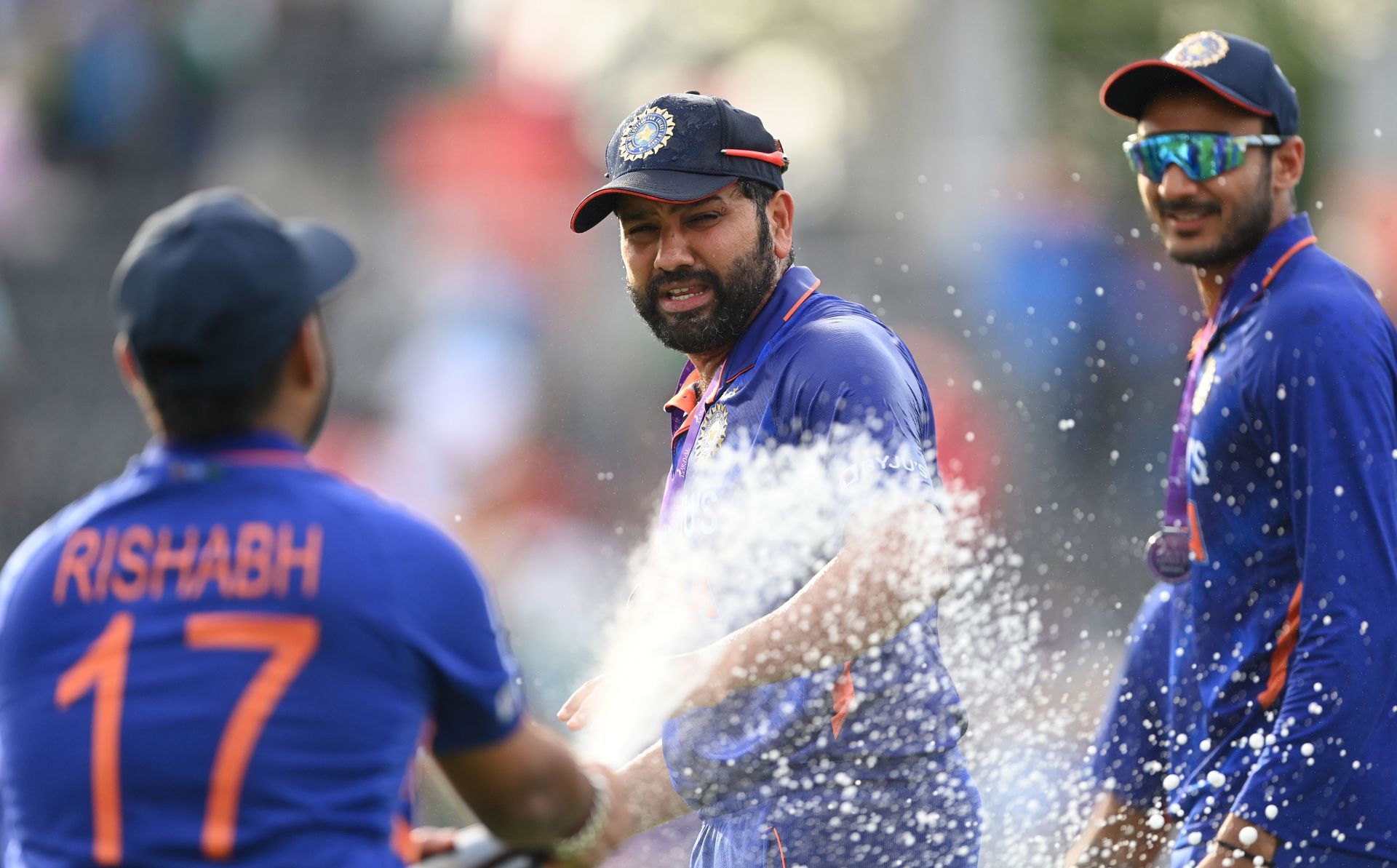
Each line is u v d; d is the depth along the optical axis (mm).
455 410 37812
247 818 8164
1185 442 14195
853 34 70000
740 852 12602
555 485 38219
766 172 12750
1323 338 12883
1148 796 15016
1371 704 12484
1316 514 12680
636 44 69562
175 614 8398
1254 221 13703
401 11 46562
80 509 8906
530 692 30500
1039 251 48031
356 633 8406
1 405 39312
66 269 41219
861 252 48188
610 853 9961
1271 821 12625
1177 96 13852
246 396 8727
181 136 43375
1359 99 67562
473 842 9664
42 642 8555
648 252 12836
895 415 11906
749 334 12883
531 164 43938
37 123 42250
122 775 8203
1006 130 58062
